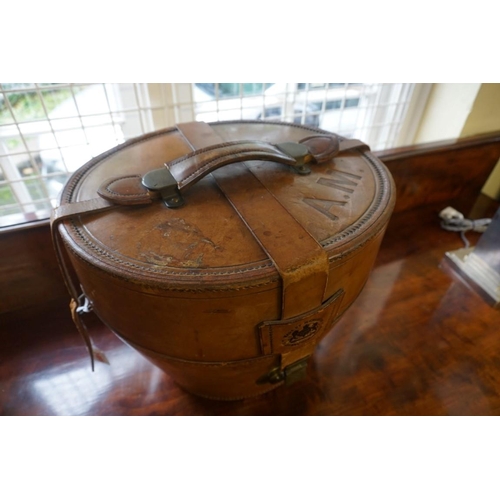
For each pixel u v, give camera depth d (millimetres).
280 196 607
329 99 1270
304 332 579
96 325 991
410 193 1283
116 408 818
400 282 1125
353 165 713
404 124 1371
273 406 830
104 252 512
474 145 1228
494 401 843
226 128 858
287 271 475
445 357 927
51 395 835
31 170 1056
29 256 896
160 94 1026
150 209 579
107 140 1078
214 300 480
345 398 846
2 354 908
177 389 860
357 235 541
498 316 1027
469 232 1305
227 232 538
